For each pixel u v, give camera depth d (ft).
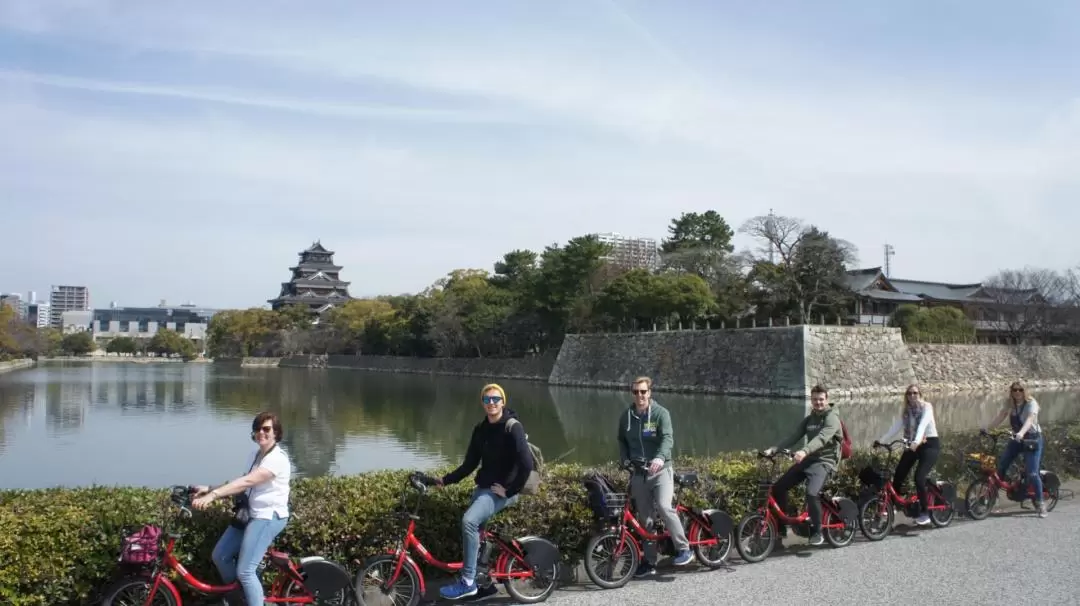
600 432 112.37
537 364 249.14
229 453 90.58
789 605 24.14
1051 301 236.02
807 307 203.51
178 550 22.50
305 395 186.19
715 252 247.09
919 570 28.04
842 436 30.53
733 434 105.09
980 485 37.22
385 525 24.95
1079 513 38.32
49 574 21.07
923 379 177.68
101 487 25.57
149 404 156.15
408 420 128.77
